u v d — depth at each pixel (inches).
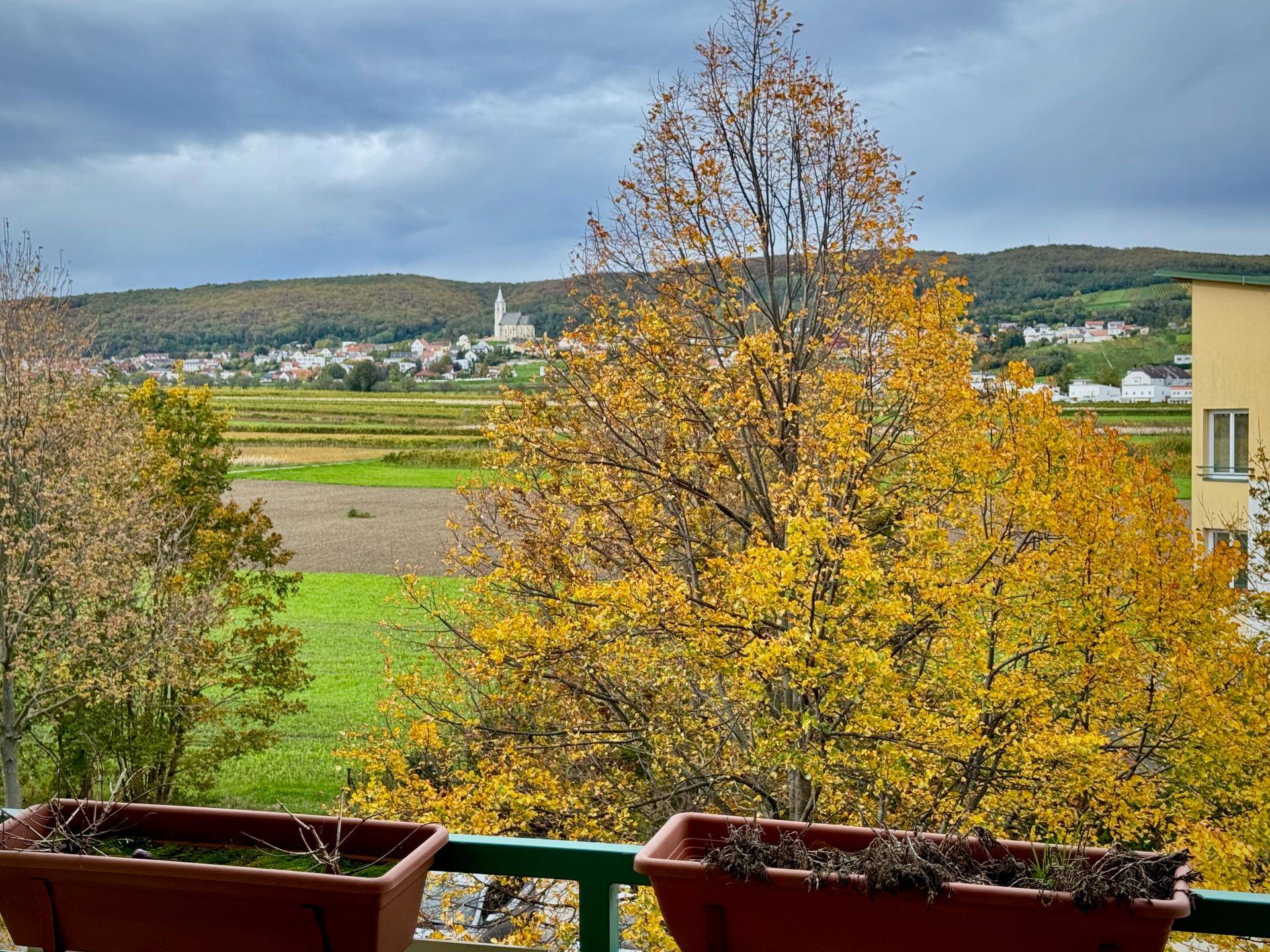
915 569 398.3
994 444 440.1
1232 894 71.5
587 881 82.7
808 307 540.7
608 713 498.3
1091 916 67.1
